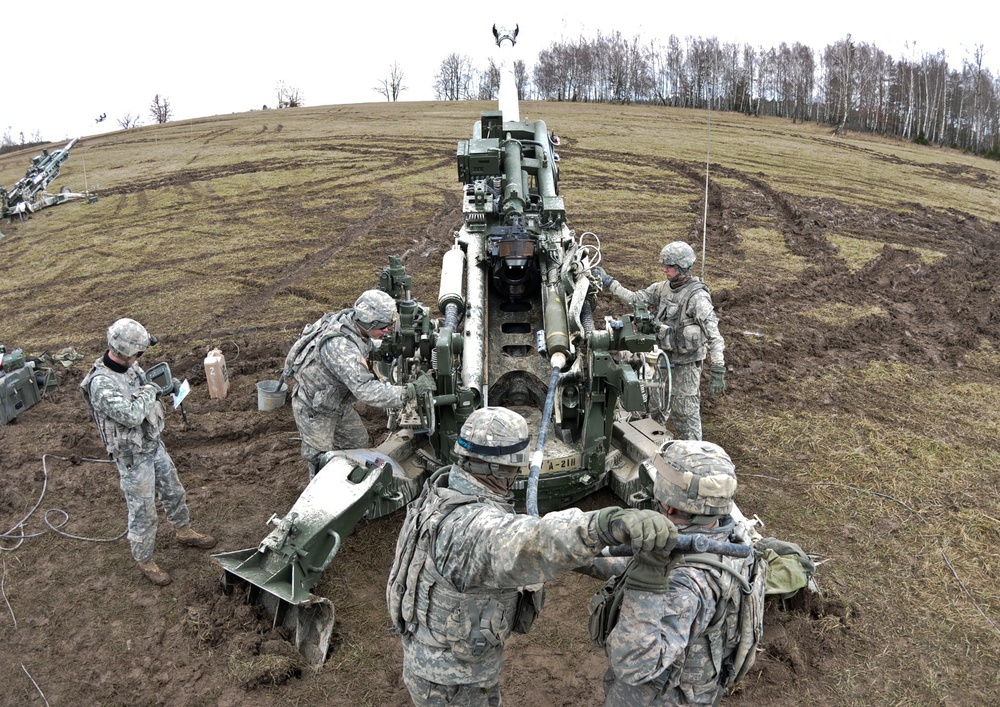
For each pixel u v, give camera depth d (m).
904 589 4.50
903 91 37.50
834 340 8.65
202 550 4.93
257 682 3.80
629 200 15.79
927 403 7.07
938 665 3.91
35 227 15.59
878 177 19.25
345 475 4.40
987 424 6.61
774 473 5.85
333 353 4.55
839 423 6.64
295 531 4.09
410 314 4.84
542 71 49.78
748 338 8.69
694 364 5.64
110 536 5.12
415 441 5.36
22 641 4.17
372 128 26.14
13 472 5.98
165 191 18.25
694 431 5.77
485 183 6.30
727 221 14.22
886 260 12.04
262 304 10.31
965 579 4.57
